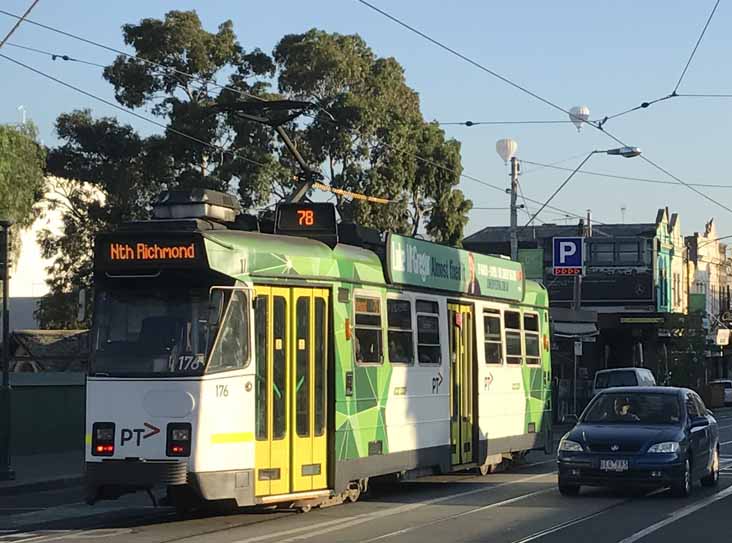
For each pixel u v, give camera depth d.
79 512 16.14
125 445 13.02
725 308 92.12
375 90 43.12
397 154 42.62
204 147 40.25
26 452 26.03
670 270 75.19
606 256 68.75
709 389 64.44
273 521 14.09
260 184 39.00
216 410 13.04
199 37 40.97
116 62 41.00
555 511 15.20
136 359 13.20
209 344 13.12
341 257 15.34
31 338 34.31
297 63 41.75
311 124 41.53
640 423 17.58
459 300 19.17
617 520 14.23
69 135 42.56
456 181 45.59
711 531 13.21
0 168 39.50
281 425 13.94
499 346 20.92
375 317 16.14
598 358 62.47
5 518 15.42
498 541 12.28
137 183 41.38
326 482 14.66
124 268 13.38
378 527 13.46
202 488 12.84
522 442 21.83
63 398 27.12
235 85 41.91
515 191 37.69
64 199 45.72
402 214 43.62
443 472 18.11
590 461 16.64
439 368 18.16
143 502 17.61
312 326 14.62
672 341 61.41
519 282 22.14
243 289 13.48
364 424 15.59
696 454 17.50
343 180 41.69
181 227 14.12
